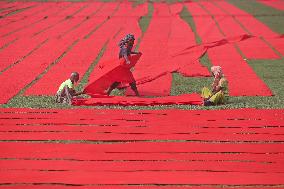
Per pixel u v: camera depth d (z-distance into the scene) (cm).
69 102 1165
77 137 953
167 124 1021
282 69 1531
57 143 923
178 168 810
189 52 1747
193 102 1165
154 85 1359
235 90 1293
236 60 1641
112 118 1057
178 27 2261
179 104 1166
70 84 1186
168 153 873
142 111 1103
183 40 1962
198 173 791
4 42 1952
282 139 938
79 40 1989
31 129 996
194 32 2169
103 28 2252
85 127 1005
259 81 1376
